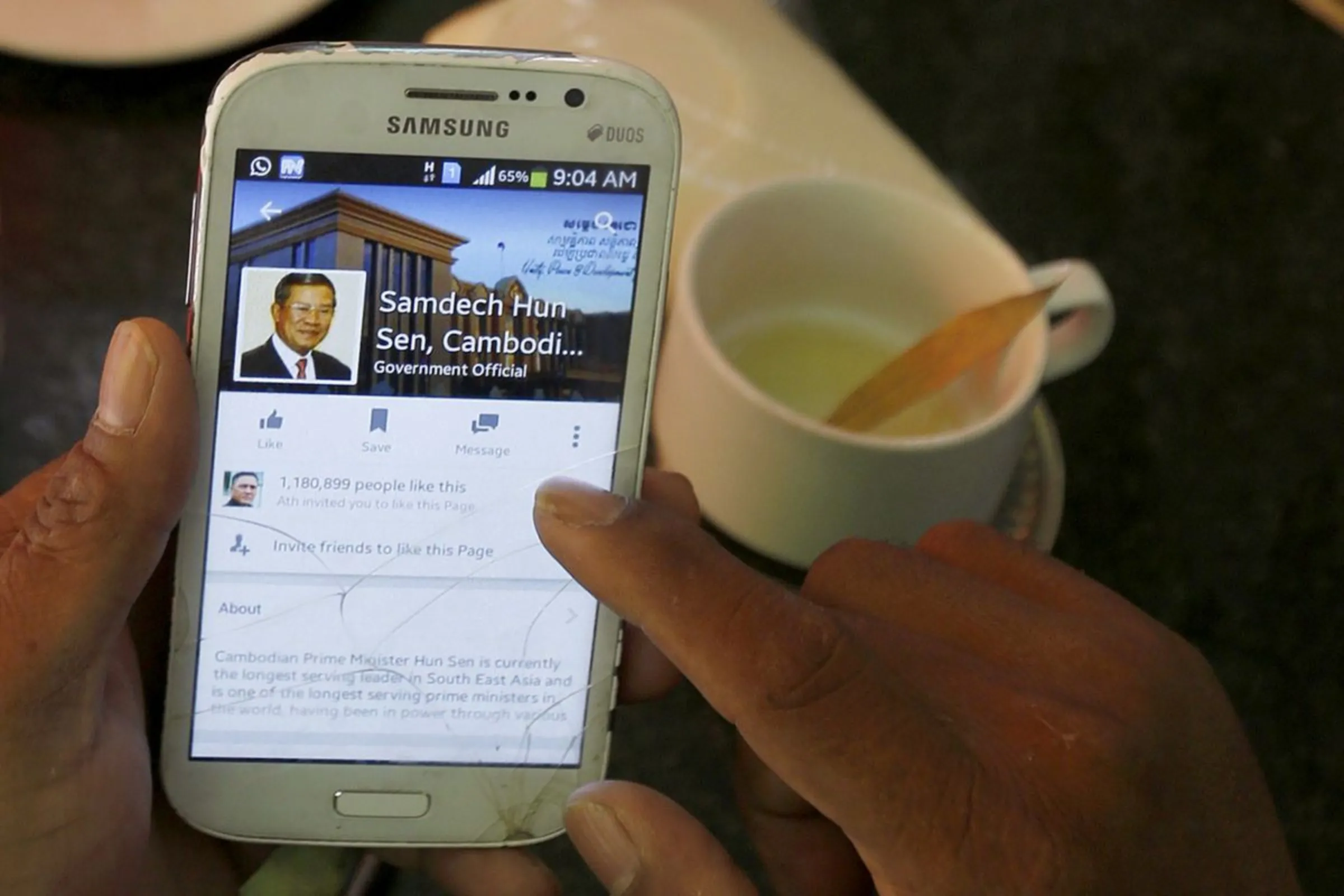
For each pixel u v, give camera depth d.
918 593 0.37
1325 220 0.60
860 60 0.62
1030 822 0.29
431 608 0.38
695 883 0.33
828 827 0.39
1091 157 0.60
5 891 0.32
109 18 0.53
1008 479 0.43
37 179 0.53
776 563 0.45
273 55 0.34
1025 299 0.39
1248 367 0.55
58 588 0.29
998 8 0.65
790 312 0.47
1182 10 0.65
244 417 0.36
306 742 0.38
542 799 0.39
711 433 0.40
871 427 0.42
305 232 0.36
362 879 0.42
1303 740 0.47
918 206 0.43
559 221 0.37
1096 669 0.34
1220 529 0.51
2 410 0.48
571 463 0.38
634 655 0.42
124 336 0.31
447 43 0.53
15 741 0.30
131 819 0.35
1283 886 0.34
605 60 0.36
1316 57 0.65
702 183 0.49
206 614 0.37
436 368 0.37
